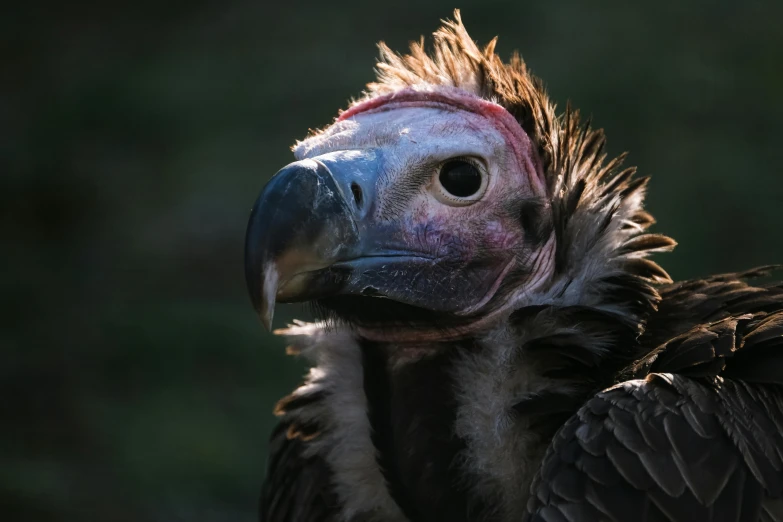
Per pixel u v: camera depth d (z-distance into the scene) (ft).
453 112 29.04
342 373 29.25
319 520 29.71
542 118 29.76
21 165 92.07
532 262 28.99
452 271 28.43
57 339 70.74
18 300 75.46
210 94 103.04
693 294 30.07
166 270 78.69
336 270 27.14
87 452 59.21
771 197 77.10
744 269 70.69
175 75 107.34
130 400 64.28
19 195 88.74
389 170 27.99
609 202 28.94
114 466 57.67
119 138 97.96
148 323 71.61
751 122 86.58
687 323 28.55
